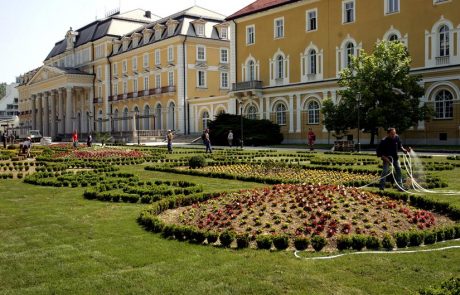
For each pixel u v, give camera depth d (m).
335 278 6.05
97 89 80.88
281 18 47.69
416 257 6.88
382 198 9.97
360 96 33.47
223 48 65.69
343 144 32.16
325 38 43.72
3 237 8.46
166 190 12.77
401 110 32.91
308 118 45.41
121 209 11.00
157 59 66.31
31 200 12.58
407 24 37.53
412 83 33.56
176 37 61.69
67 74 79.38
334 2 42.84
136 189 12.92
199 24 63.75
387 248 7.34
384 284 5.84
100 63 79.38
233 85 51.62
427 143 36.12
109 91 78.06
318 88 44.09
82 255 7.22
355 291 5.61
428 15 36.19
